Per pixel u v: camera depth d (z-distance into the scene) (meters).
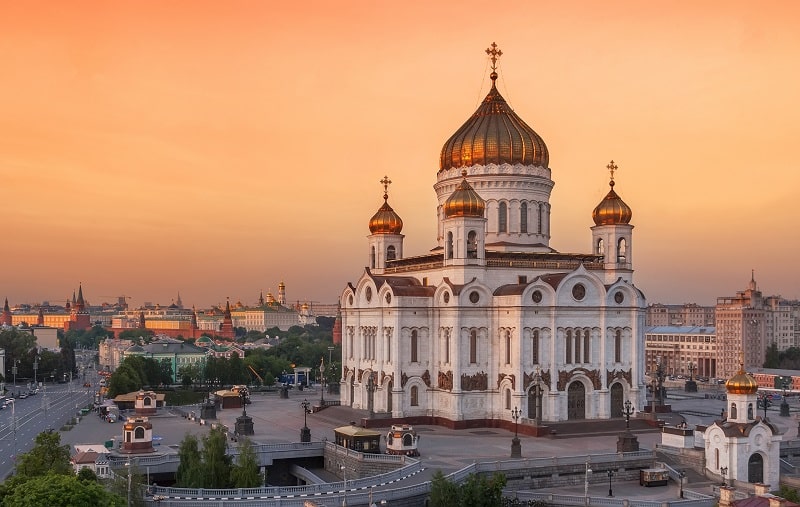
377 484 127.94
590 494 135.00
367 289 193.88
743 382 143.25
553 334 175.75
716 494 131.38
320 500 119.31
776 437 143.00
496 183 195.00
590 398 179.38
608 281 189.38
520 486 138.12
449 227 183.12
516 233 195.12
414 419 182.12
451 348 178.75
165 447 162.25
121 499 105.56
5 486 103.75
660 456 149.12
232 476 128.00
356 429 154.38
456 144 199.50
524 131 199.12
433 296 184.75
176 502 117.12
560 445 159.62
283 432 178.88
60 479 100.25
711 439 143.88
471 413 178.75
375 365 189.75
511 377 176.00
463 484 122.06
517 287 178.00
